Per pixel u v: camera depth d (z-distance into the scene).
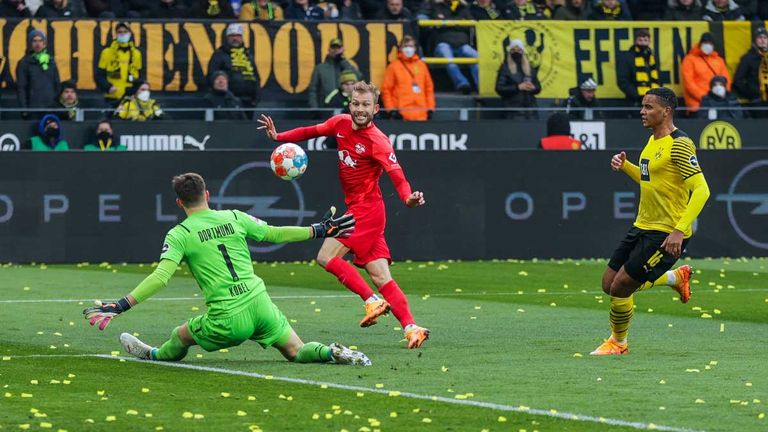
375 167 24.70
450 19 55.88
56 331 27.17
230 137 49.84
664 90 23.25
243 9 54.47
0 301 33.50
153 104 50.03
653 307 32.72
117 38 51.12
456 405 18.05
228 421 16.86
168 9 54.12
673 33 55.84
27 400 18.44
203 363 22.30
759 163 49.56
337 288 37.69
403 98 52.16
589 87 53.62
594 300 34.56
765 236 49.66
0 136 48.50
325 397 18.72
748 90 55.72
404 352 24.08
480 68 54.81
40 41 49.62
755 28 56.16
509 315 30.89
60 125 48.66
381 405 18.05
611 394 19.03
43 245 45.97
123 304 20.77
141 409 17.75
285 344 22.20
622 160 24.38
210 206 46.62
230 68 51.38
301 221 47.19
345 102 50.56
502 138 51.84
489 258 48.25
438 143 51.31
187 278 40.84
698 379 20.53
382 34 53.91
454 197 47.97
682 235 22.75
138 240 46.50
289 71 53.22
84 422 16.78
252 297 21.77
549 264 46.50
